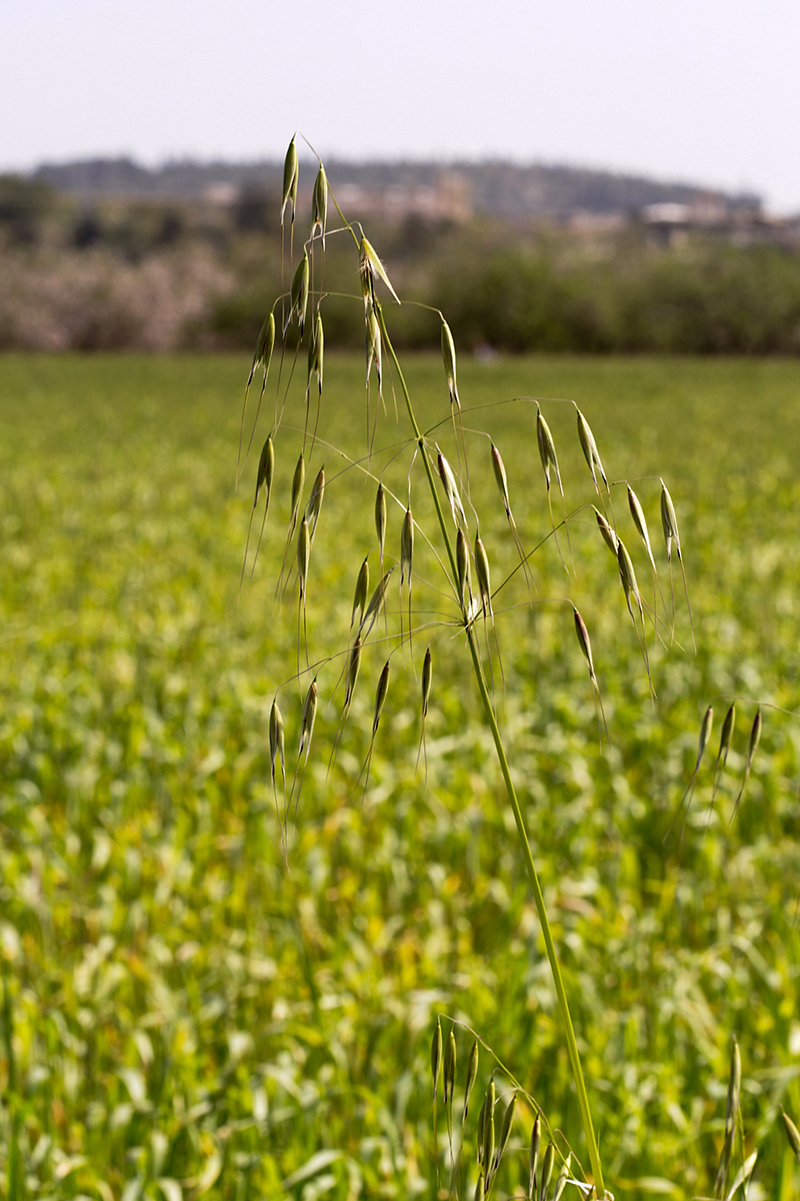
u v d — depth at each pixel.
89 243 153.50
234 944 4.59
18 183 162.50
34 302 81.31
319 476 1.08
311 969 4.26
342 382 48.56
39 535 14.78
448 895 5.02
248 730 7.23
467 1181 2.92
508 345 80.94
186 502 17.64
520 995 3.72
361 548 13.30
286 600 10.55
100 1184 3.10
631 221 190.00
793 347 77.31
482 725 6.82
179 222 157.00
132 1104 3.37
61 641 9.52
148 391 43.66
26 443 26.27
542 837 5.66
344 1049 3.75
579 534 13.33
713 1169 3.29
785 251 84.25
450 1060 1.23
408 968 4.20
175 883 5.13
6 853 5.37
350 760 6.54
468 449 23.64
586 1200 1.12
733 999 3.99
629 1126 3.12
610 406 35.78
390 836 5.54
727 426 29.27
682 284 78.62
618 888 5.10
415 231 107.19
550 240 85.81
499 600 9.92
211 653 8.84
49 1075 3.52
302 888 5.18
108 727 7.23
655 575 1.13
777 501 16.91
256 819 5.62
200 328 84.06
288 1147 3.31
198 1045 3.90
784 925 4.37
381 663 7.90
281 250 1.04
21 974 4.34
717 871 5.09
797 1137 1.27
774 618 9.51
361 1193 3.09
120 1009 4.07
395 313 77.44
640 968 4.21
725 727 1.26
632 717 7.03
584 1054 3.54
